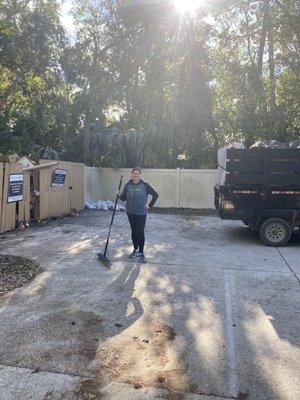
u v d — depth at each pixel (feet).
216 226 36.50
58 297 16.88
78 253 24.73
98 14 60.44
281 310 15.74
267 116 52.11
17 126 58.13
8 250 25.39
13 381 10.59
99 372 11.07
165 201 51.13
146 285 18.61
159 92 59.31
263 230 27.84
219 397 10.01
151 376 10.89
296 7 51.67
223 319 14.75
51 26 59.11
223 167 29.04
